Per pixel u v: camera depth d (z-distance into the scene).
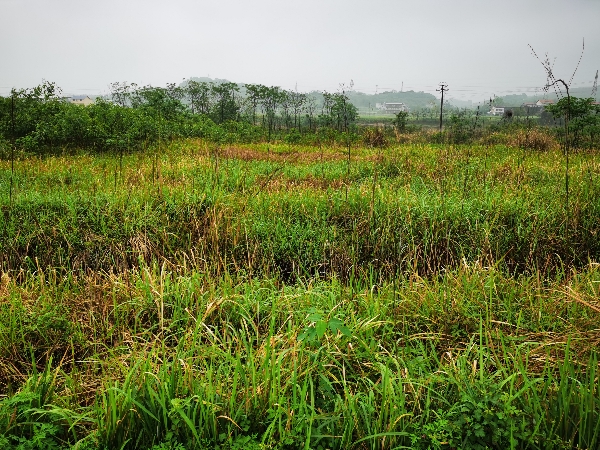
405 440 2.49
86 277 4.69
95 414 2.66
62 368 3.43
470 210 6.34
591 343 3.08
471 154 13.08
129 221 6.08
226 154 12.30
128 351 3.45
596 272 4.21
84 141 13.27
